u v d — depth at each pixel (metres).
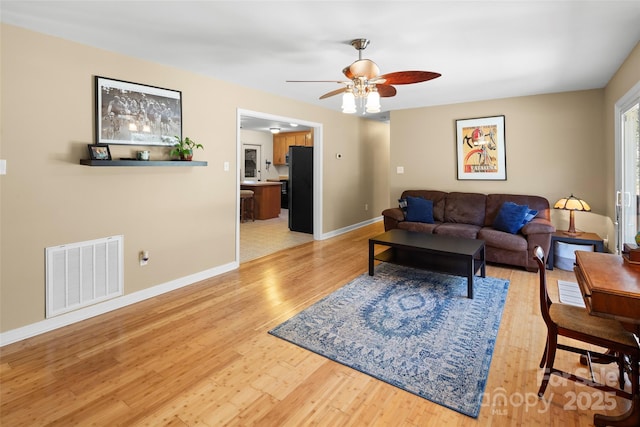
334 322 2.69
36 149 2.49
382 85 2.67
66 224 2.67
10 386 1.92
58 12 2.20
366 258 4.60
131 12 2.21
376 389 1.89
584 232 4.24
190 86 3.53
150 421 1.65
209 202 3.81
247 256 4.75
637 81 2.81
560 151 4.54
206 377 2.00
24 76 2.42
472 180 5.20
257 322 2.71
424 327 2.59
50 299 2.60
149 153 3.18
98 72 2.81
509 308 2.93
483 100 5.00
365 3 2.10
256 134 9.91
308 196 6.40
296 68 3.39
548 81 3.92
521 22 2.37
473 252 3.17
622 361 1.75
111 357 2.22
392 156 5.89
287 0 2.06
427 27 2.44
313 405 1.77
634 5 2.13
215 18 2.30
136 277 3.16
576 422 1.64
